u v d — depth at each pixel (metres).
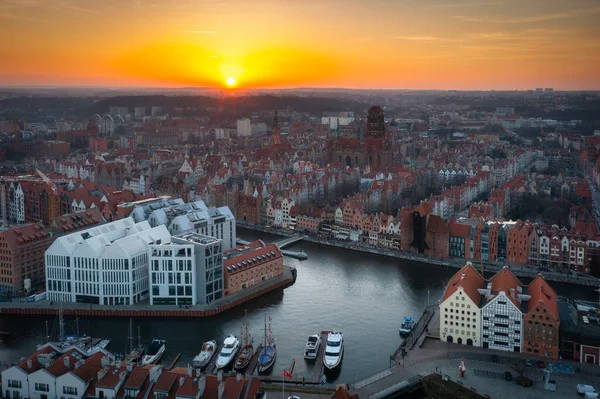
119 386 199.00
